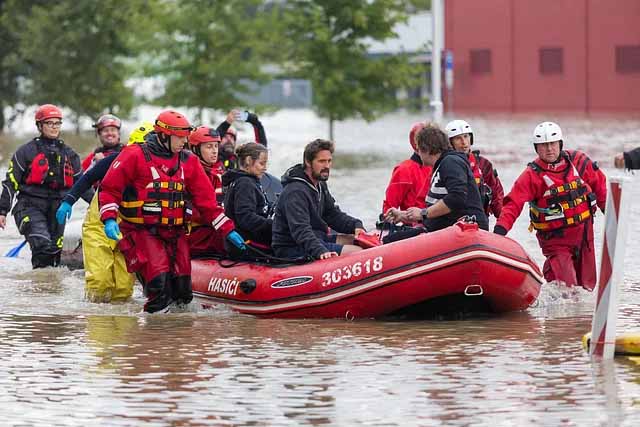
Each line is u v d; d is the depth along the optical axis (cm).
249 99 14538
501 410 1520
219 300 2394
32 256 3019
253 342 2002
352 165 6141
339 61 7744
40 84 9406
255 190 2477
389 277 2167
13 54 9325
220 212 2373
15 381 1711
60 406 1568
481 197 2542
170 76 9594
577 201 2472
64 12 9181
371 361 1823
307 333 2088
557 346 1927
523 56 12738
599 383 1655
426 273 2148
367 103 7794
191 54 8281
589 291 2500
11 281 2820
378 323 2195
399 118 11875
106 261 2509
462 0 12938
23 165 2994
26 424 1485
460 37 12988
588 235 2497
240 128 9081
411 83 7912
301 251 2358
